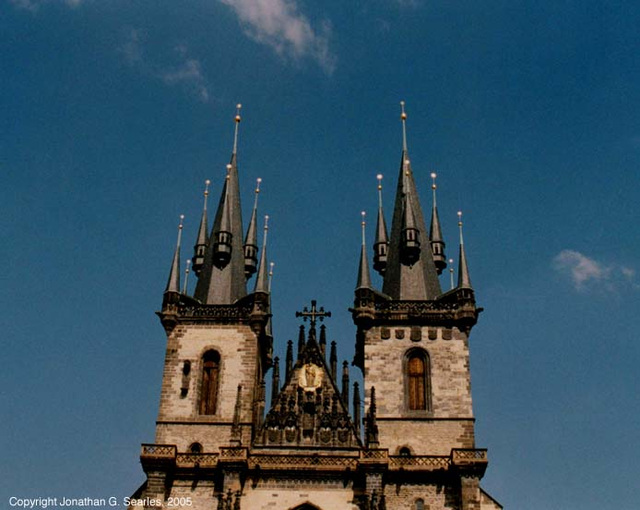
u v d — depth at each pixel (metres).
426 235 91.00
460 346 81.25
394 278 86.88
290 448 77.44
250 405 79.44
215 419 78.75
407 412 78.38
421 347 81.25
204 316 83.62
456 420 77.88
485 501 74.56
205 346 82.31
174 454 75.75
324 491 75.06
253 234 94.19
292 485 75.25
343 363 83.69
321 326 84.94
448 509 73.56
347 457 76.69
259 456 76.06
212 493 74.94
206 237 93.06
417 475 74.88
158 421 78.62
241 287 88.25
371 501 72.12
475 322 82.44
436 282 87.75
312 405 79.75
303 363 82.19
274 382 84.75
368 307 82.56
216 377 81.25
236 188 95.62
